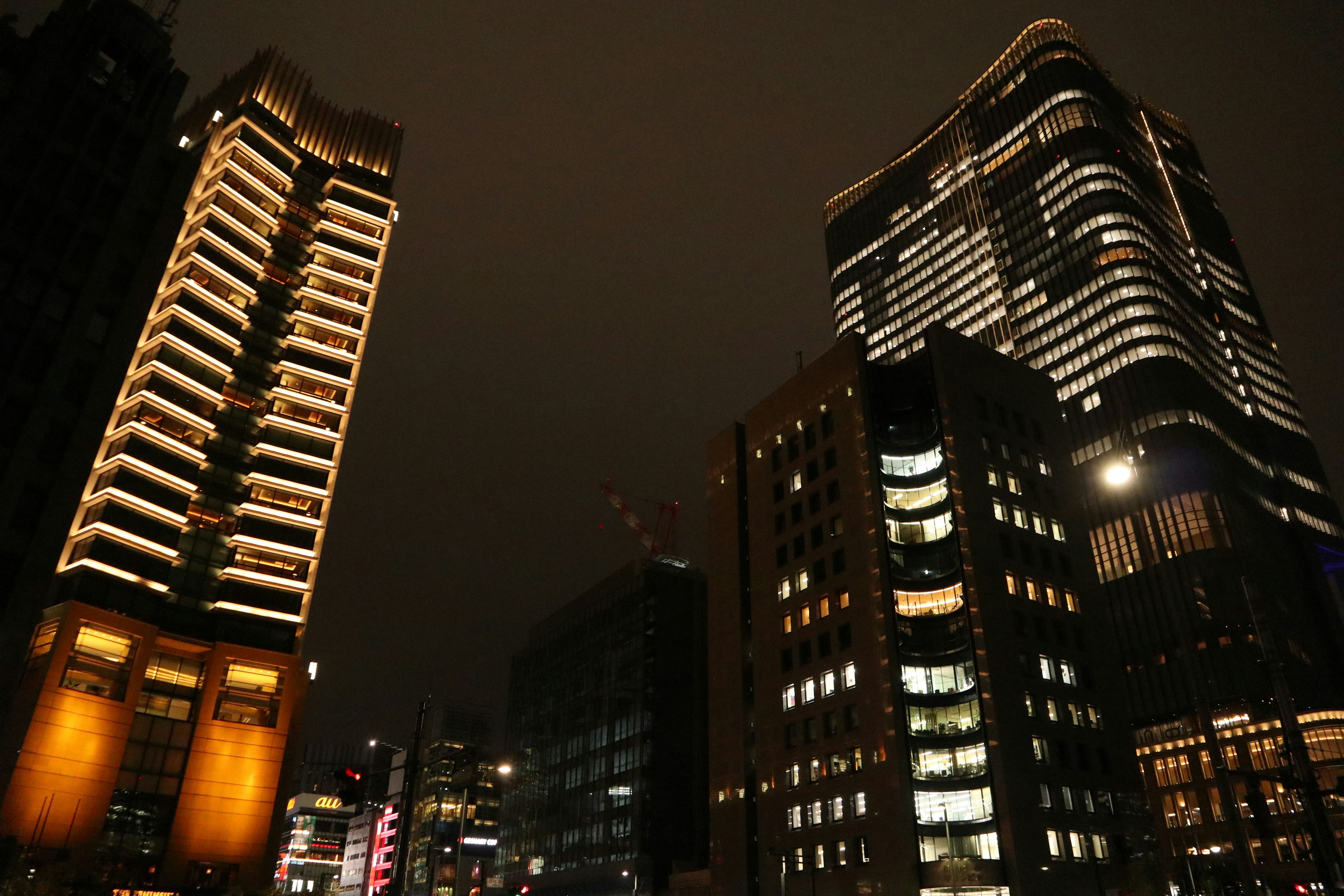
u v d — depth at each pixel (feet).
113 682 239.71
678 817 427.74
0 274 197.06
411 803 108.68
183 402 290.97
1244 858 94.94
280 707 271.28
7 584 178.29
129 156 230.48
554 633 570.87
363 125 405.18
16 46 221.05
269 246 337.31
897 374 312.71
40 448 191.31
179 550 278.87
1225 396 533.55
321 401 328.29
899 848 233.14
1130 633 461.37
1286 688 102.01
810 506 308.40
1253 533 469.98
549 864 485.15
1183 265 582.76
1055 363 531.91
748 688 316.81
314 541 306.76
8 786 213.46
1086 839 234.17
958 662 252.21
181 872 238.27
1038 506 289.12
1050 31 642.63
